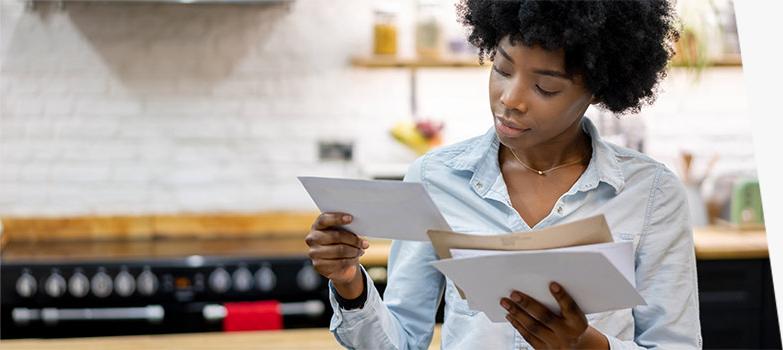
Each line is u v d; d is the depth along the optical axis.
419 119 4.64
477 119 4.66
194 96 4.59
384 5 4.52
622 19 1.66
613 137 4.65
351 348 1.87
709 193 4.62
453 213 1.80
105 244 4.45
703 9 4.43
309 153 4.65
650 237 1.74
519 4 1.61
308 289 4.11
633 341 1.76
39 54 4.51
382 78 4.62
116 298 4.05
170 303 4.06
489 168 1.79
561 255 1.44
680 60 4.45
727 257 4.16
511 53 1.63
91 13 4.51
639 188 1.75
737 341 4.21
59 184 4.58
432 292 1.89
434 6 4.42
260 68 4.60
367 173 4.49
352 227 1.70
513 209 1.75
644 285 1.75
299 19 4.59
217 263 4.07
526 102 1.63
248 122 4.62
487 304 1.61
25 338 4.03
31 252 4.23
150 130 4.59
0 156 4.55
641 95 1.78
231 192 4.64
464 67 4.51
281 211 4.67
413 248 1.89
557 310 1.56
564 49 1.60
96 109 4.56
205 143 4.61
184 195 4.62
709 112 4.70
